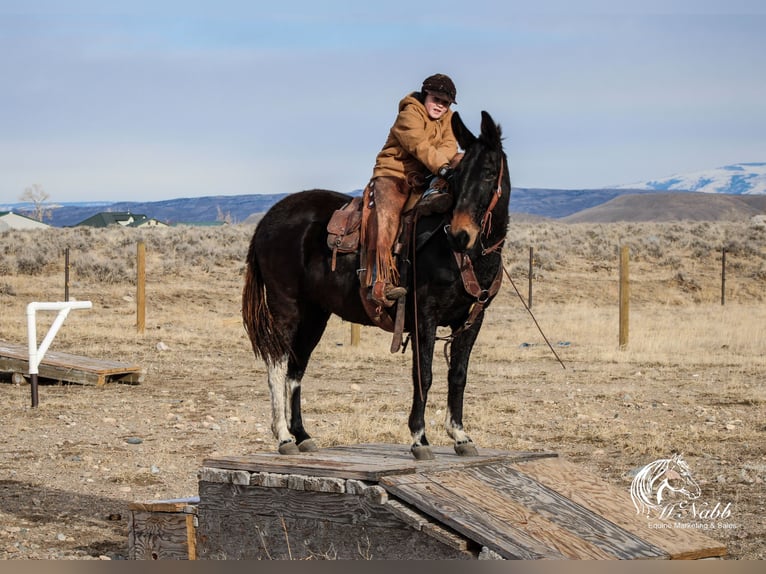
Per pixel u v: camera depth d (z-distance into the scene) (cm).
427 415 1343
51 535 770
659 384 1750
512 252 4472
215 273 3747
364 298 727
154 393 1592
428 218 695
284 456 704
